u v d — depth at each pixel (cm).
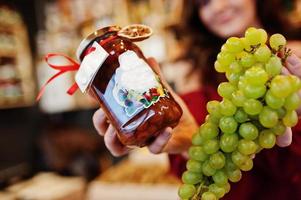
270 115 36
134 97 41
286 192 72
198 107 82
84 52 46
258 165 73
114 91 42
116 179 149
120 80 41
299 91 38
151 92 42
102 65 43
